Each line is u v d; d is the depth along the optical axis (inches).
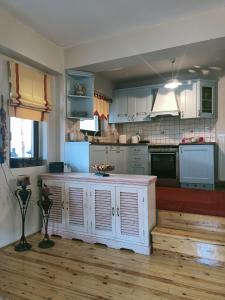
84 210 107.7
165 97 184.2
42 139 128.2
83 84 141.3
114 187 100.7
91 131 179.6
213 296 68.6
